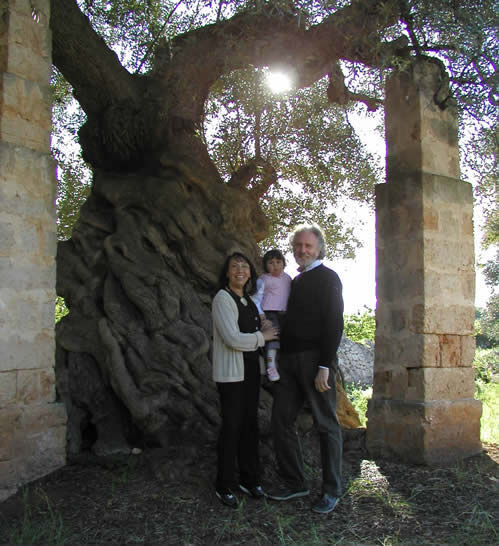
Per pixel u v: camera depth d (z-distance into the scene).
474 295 5.98
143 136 7.07
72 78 6.96
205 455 5.29
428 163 5.77
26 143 4.91
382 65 5.50
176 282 6.26
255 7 5.87
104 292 6.16
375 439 5.72
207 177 6.94
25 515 4.08
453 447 5.57
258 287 4.98
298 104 9.56
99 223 6.68
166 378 5.75
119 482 4.72
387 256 5.88
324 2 5.41
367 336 17.56
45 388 4.95
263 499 4.50
